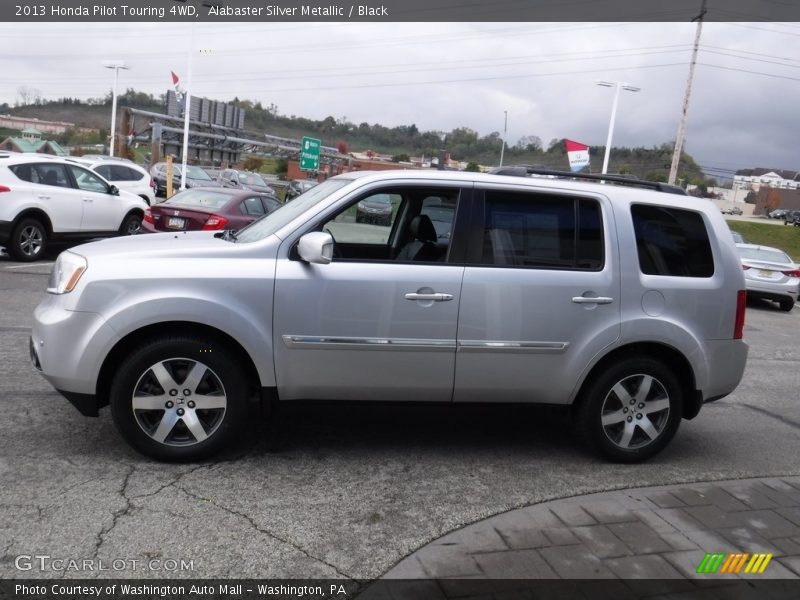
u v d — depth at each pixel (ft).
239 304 14.07
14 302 29.25
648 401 16.16
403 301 14.58
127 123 151.12
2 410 16.80
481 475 15.17
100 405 14.53
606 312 15.46
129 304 13.73
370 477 14.64
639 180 16.79
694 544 12.59
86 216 42.80
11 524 11.69
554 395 15.64
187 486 13.53
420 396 15.20
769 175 450.71
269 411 14.85
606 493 14.61
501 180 15.43
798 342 37.81
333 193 15.11
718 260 16.33
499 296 14.96
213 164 179.83
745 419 21.15
